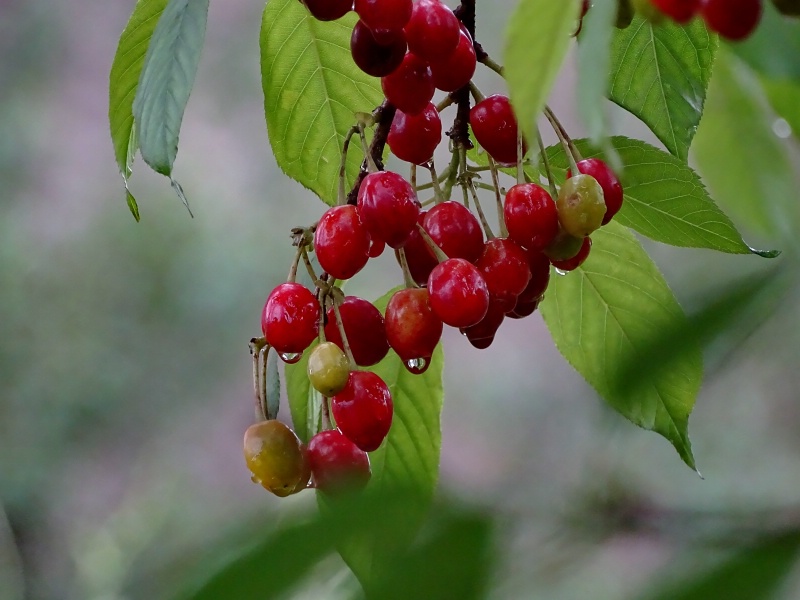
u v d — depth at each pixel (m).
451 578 0.38
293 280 0.61
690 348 0.43
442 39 0.59
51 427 2.20
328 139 0.69
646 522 0.43
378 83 0.68
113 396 2.24
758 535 0.38
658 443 0.75
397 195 0.59
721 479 1.28
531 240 0.60
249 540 0.41
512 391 2.18
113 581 1.93
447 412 2.16
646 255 0.67
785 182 0.68
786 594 0.34
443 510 0.40
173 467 2.20
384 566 0.39
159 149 0.59
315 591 0.41
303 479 0.60
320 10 0.59
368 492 0.41
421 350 0.60
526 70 0.52
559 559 0.40
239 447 2.24
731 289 0.44
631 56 0.64
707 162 0.68
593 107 0.52
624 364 0.44
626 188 0.65
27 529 2.11
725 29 0.53
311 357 0.60
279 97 0.68
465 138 0.62
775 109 0.67
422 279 0.62
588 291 0.68
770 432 1.33
